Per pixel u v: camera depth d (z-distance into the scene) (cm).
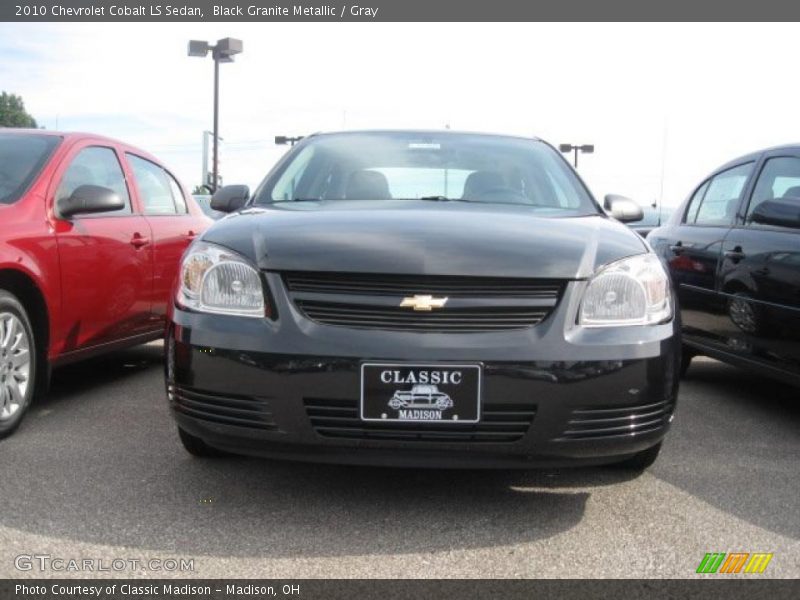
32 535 274
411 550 269
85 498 308
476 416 273
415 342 274
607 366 279
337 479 336
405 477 340
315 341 276
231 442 289
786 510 308
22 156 438
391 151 427
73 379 521
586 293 287
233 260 296
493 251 291
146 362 579
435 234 302
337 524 289
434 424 273
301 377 276
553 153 446
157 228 523
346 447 277
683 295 536
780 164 464
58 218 420
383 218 322
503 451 276
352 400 275
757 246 444
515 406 276
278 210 351
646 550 271
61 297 411
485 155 427
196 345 288
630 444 287
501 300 280
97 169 481
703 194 558
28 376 392
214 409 288
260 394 279
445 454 276
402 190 391
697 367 607
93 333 447
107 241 457
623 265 297
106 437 388
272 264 289
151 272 509
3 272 378
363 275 282
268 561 259
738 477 346
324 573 251
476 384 273
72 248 421
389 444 275
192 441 344
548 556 265
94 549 265
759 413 466
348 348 274
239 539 275
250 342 281
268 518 294
